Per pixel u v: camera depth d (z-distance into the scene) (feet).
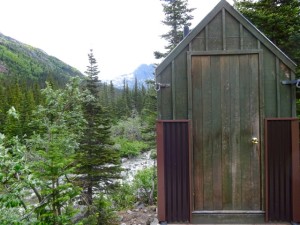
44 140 22.45
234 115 12.73
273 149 12.54
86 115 28.17
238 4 24.71
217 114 12.77
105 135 27.91
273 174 12.54
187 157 12.76
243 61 12.66
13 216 10.48
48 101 25.72
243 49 12.55
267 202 12.48
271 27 22.53
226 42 12.64
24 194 11.55
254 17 22.75
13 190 10.12
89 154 26.37
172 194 12.76
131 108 116.98
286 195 12.50
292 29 21.03
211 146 12.80
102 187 26.66
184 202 12.73
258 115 12.60
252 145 12.65
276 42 22.80
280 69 12.48
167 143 12.82
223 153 12.76
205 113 12.81
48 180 13.70
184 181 12.75
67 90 26.20
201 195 12.80
